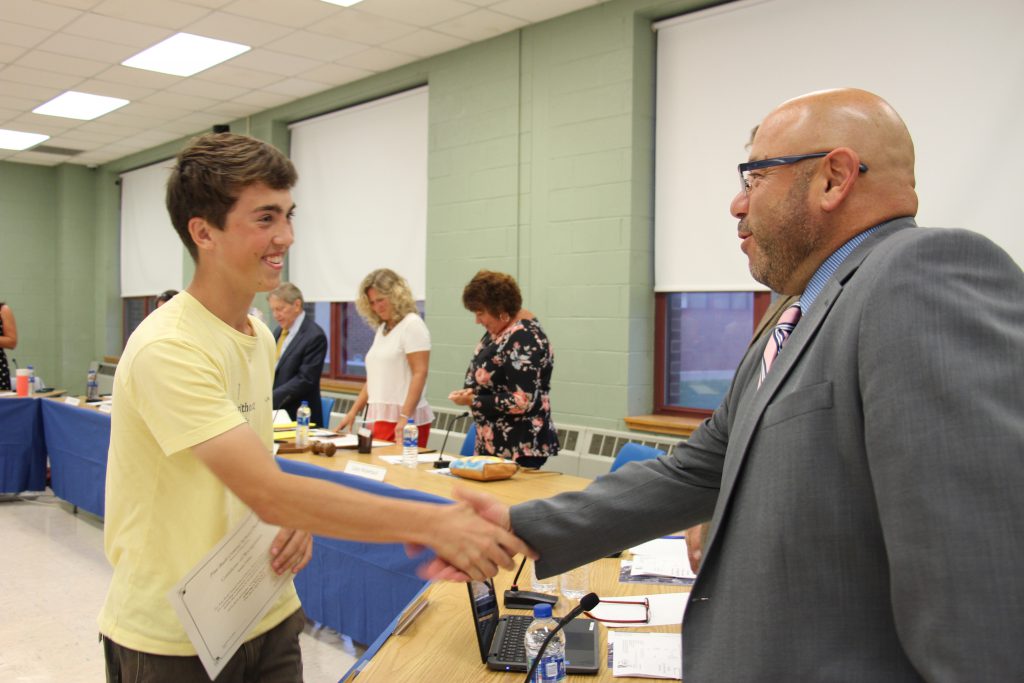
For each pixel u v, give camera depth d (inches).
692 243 170.7
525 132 191.8
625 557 78.9
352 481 108.7
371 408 159.8
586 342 180.2
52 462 208.7
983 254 30.8
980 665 26.2
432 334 216.4
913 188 37.4
